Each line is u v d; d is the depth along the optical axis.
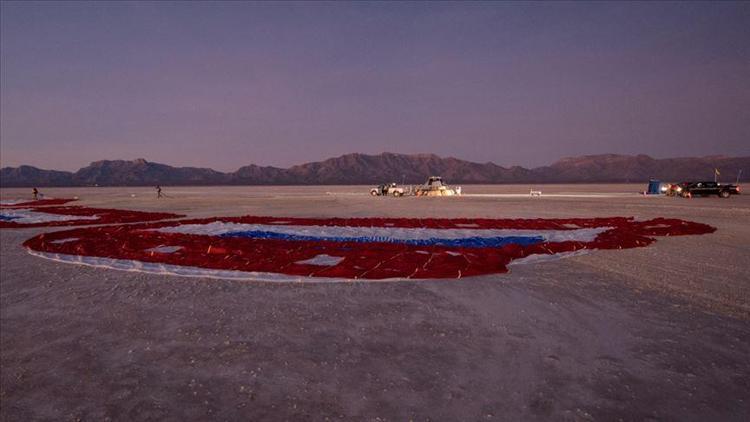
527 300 6.52
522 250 10.61
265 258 9.98
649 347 4.66
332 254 10.43
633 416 3.34
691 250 11.13
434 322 5.56
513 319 5.65
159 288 7.53
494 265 8.73
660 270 8.63
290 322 5.64
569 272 8.49
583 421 3.27
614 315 5.77
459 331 5.23
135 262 9.94
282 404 3.64
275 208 30.59
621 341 4.85
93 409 3.66
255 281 7.97
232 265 9.30
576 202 35.88
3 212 27.12
